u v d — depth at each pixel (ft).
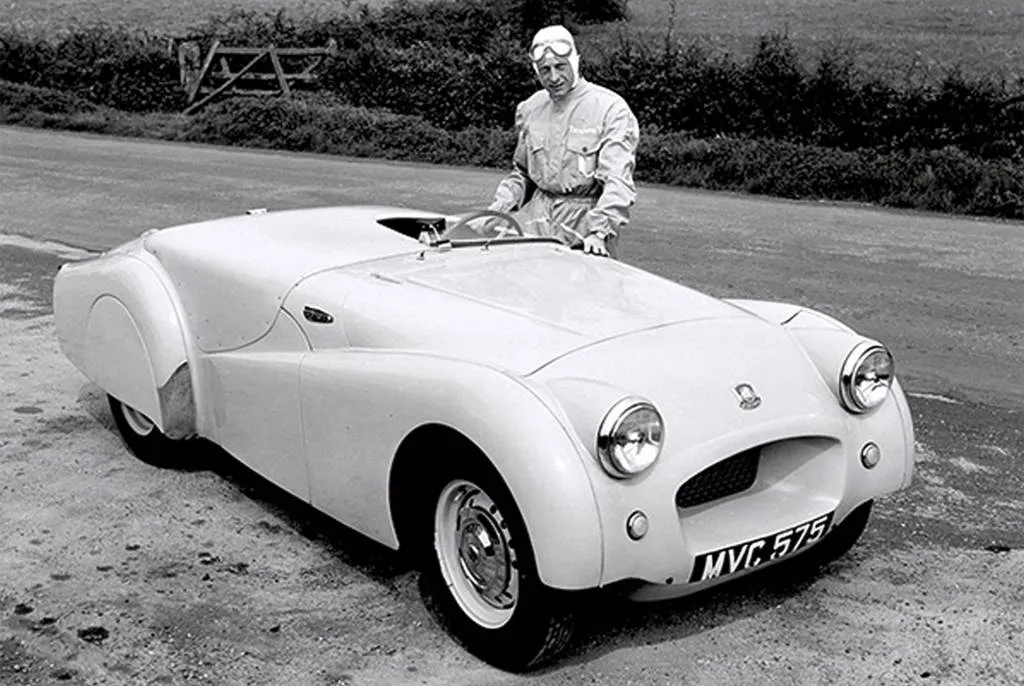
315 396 13.58
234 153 62.54
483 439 11.25
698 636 12.69
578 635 12.66
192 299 15.80
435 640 12.53
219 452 17.80
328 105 70.33
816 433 12.41
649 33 90.74
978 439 19.43
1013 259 36.29
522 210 18.56
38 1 121.60
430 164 59.82
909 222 43.78
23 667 11.87
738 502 12.36
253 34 81.10
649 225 41.09
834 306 29.22
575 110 17.17
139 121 73.46
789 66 58.18
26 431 18.70
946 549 14.99
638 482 11.15
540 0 87.97
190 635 12.54
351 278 14.32
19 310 26.50
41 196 44.70
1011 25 90.79
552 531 10.77
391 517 12.84
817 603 13.47
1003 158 52.13
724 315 13.65
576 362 12.04
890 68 72.08
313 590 13.61
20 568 13.98
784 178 50.98
